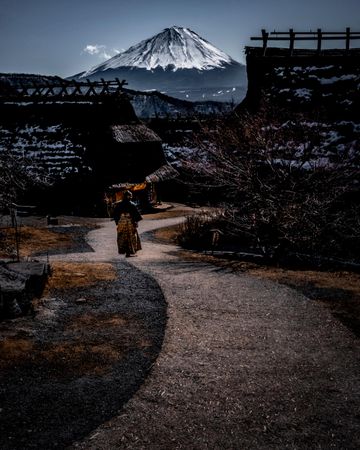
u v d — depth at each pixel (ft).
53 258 35.78
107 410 13.89
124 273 30.01
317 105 55.52
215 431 12.94
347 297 25.54
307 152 43.98
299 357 17.78
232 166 40.09
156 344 18.74
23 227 50.88
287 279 29.60
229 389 15.26
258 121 46.57
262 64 63.67
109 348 18.26
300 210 36.19
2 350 17.54
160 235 55.93
